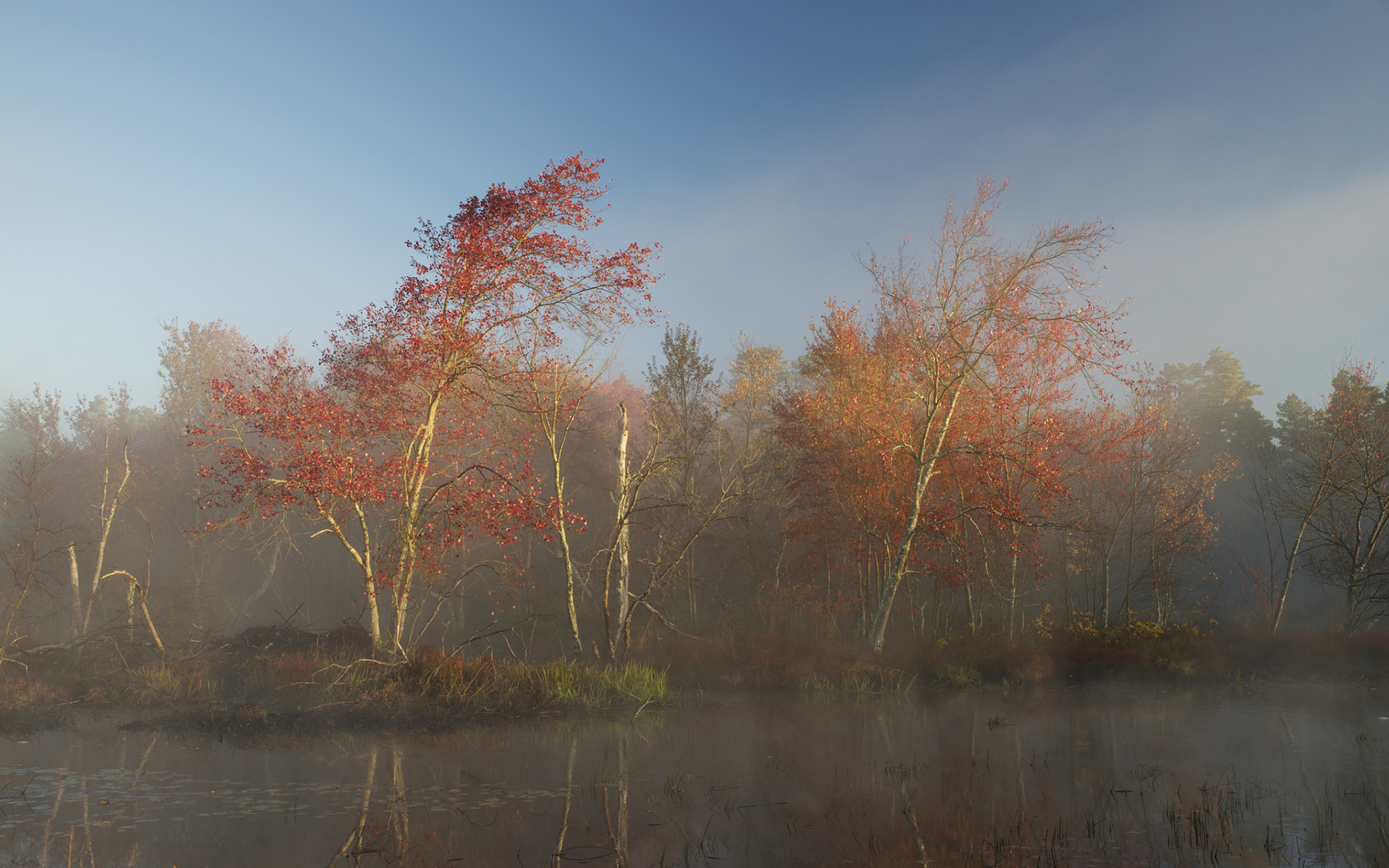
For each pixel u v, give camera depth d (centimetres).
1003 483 2420
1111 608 3706
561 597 2919
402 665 1631
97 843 734
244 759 1128
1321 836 776
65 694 1558
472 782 999
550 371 1925
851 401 2469
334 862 693
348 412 1791
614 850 735
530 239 1762
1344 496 2869
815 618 2752
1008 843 756
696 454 2641
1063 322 2217
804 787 983
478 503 1791
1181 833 791
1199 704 1794
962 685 2070
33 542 2014
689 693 1859
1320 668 2267
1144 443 2755
